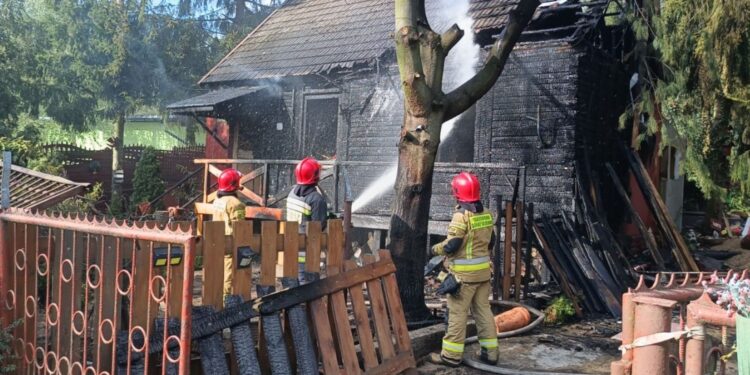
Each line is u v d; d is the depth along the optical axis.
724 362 3.25
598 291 7.96
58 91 18.72
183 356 3.25
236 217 6.42
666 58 9.88
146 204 13.43
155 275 3.74
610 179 10.55
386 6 14.02
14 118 17.86
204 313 3.88
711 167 12.64
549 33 10.48
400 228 6.47
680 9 9.95
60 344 3.81
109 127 27.75
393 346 4.93
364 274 4.78
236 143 14.86
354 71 12.45
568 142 9.77
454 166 10.29
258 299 4.11
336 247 4.68
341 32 13.96
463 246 5.47
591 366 5.57
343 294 4.62
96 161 19.80
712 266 10.91
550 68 10.02
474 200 5.55
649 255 10.65
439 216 10.29
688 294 3.36
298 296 4.29
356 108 12.53
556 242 8.46
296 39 14.80
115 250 3.57
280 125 14.01
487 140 10.62
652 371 3.01
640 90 10.53
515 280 7.66
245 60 15.10
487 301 5.56
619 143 10.86
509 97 10.41
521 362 5.68
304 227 4.83
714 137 12.15
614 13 10.64
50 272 3.97
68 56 19.59
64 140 26.36
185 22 23.14
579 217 9.51
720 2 9.48
